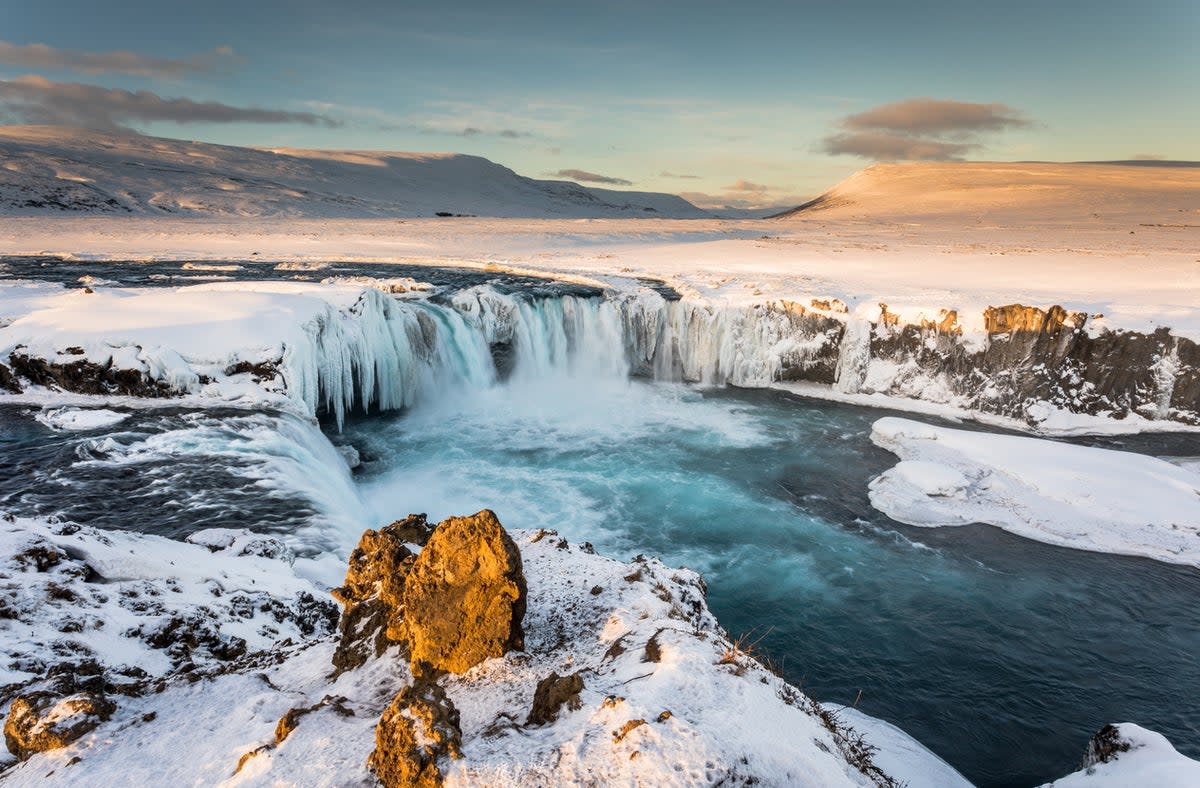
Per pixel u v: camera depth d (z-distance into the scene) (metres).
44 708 5.73
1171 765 6.53
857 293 31.95
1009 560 16.08
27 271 33.03
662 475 20.81
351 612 7.07
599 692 5.07
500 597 5.79
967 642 13.28
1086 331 24.92
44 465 14.92
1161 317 25.50
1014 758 10.55
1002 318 25.67
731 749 4.34
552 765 4.28
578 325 30.86
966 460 20.52
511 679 5.60
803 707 5.63
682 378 30.86
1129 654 12.94
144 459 15.71
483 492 19.55
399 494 19.25
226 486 14.77
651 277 37.56
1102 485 18.53
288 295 23.84
